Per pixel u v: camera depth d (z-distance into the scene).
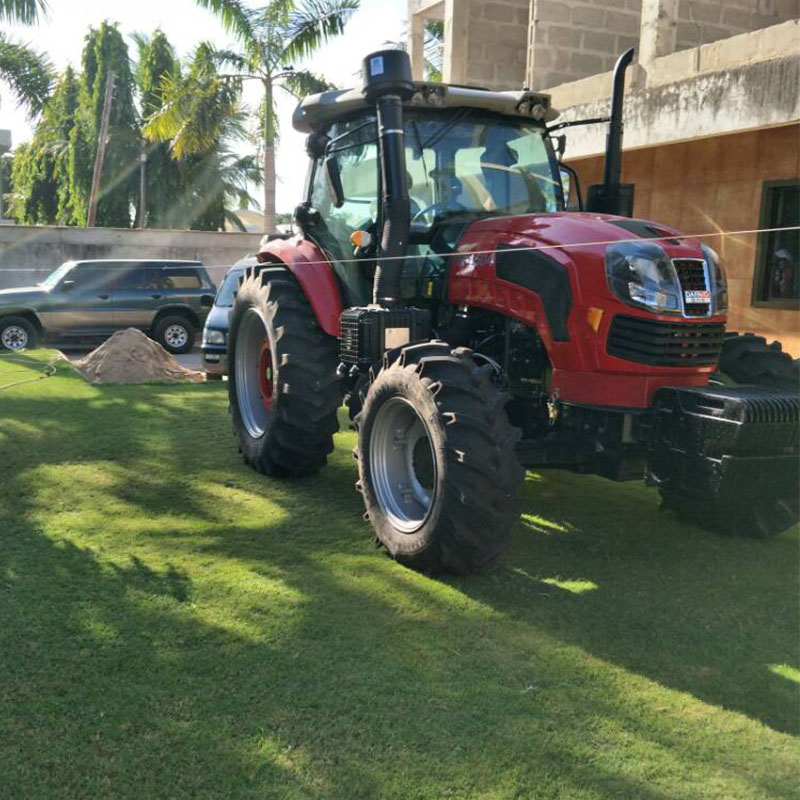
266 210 18.70
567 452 4.16
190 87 17.75
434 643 3.32
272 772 2.52
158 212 31.25
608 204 5.12
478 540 3.72
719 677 3.12
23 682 2.97
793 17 11.22
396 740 2.68
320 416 5.25
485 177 5.06
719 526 4.64
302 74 17.66
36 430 7.00
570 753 2.64
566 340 4.05
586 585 3.93
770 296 9.12
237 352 6.12
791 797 2.46
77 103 34.38
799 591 3.91
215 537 4.48
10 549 4.24
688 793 2.47
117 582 3.84
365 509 4.97
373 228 5.01
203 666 3.10
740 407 3.55
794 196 8.78
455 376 3.80
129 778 2.48
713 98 8.29
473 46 12.66
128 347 10.47
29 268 18.31
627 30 11.73
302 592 3.76
